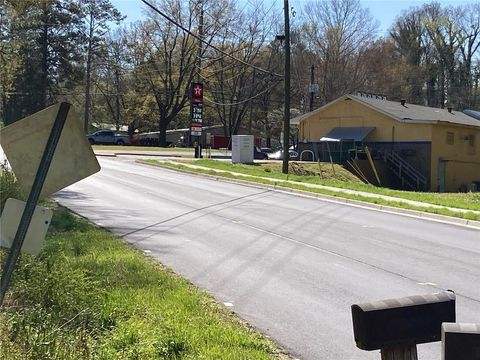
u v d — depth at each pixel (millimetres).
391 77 71562
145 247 10000
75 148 4191
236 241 11172
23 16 27625
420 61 77688
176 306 5906
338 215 16562
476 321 6461
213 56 62188
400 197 22516
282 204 18688
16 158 4156
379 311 2301
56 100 63656
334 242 11664
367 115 42062
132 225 12508
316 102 66375
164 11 60719
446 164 40500
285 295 7352
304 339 5707
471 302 7340
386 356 2373
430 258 10391
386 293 7629
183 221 13539
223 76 67188
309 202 19875
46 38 60750
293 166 36906
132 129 72750
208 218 14297
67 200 16328
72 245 8656
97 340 4617
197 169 30125
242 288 7602
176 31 61531
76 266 6934
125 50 73750
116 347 4512
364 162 40156
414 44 77562
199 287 7473
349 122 43156
